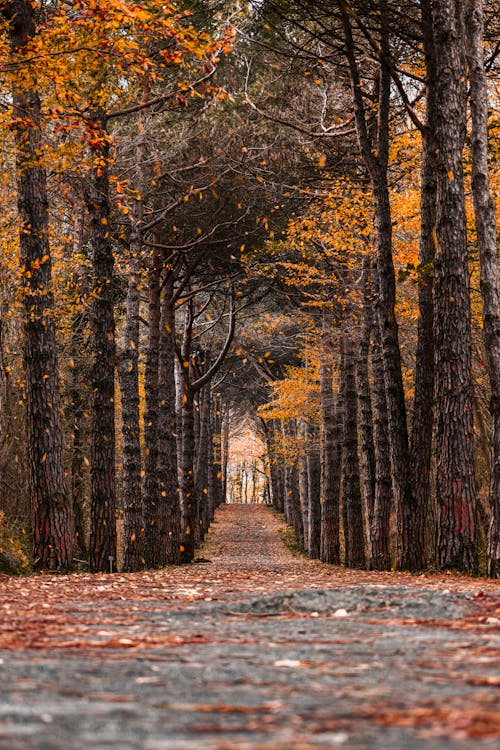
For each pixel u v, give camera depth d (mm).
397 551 17844
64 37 13156
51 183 20391
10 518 20641
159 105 21969
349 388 28156
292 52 19250
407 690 3518
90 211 18719
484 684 3654
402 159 22219
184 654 4812
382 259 18328
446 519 14820
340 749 2371
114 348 18516
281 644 5312
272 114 21109
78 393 29000
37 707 3092
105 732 2645
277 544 50438
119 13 12430
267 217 23141
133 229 22438
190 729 2721
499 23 19047
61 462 15547
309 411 34406
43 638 5504
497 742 2404
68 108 15727
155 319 27047
